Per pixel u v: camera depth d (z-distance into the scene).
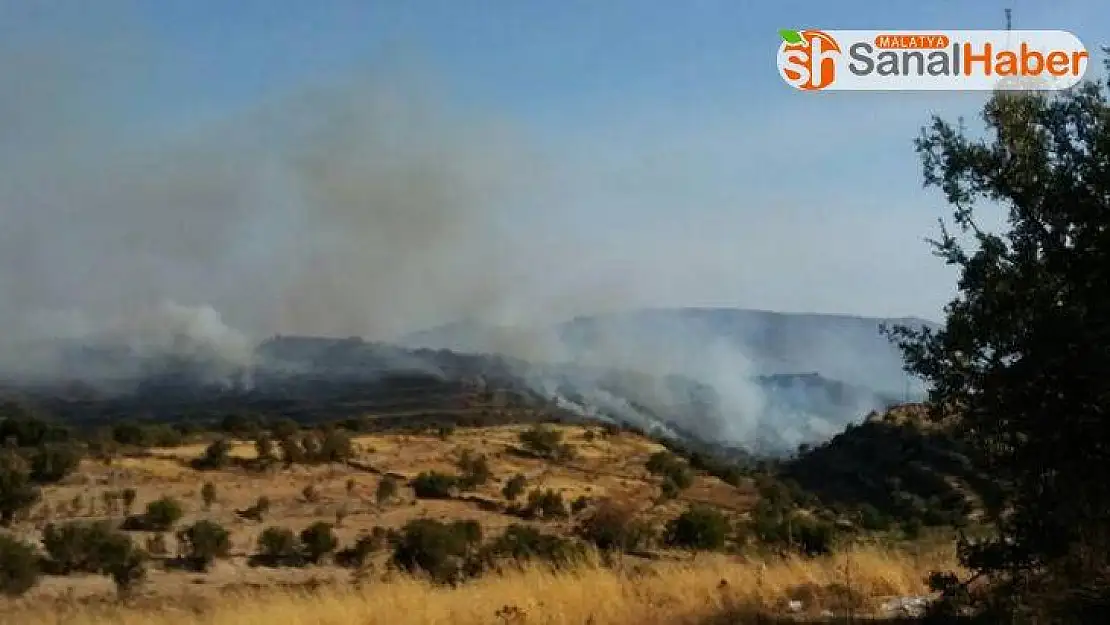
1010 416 6.45
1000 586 6.91
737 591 9.02
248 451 72.31
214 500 52.16
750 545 17.98
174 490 54.75
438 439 86.75
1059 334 6.05
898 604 8.17
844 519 29.50
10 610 18.36
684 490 62.59
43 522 42.12
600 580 10.03
